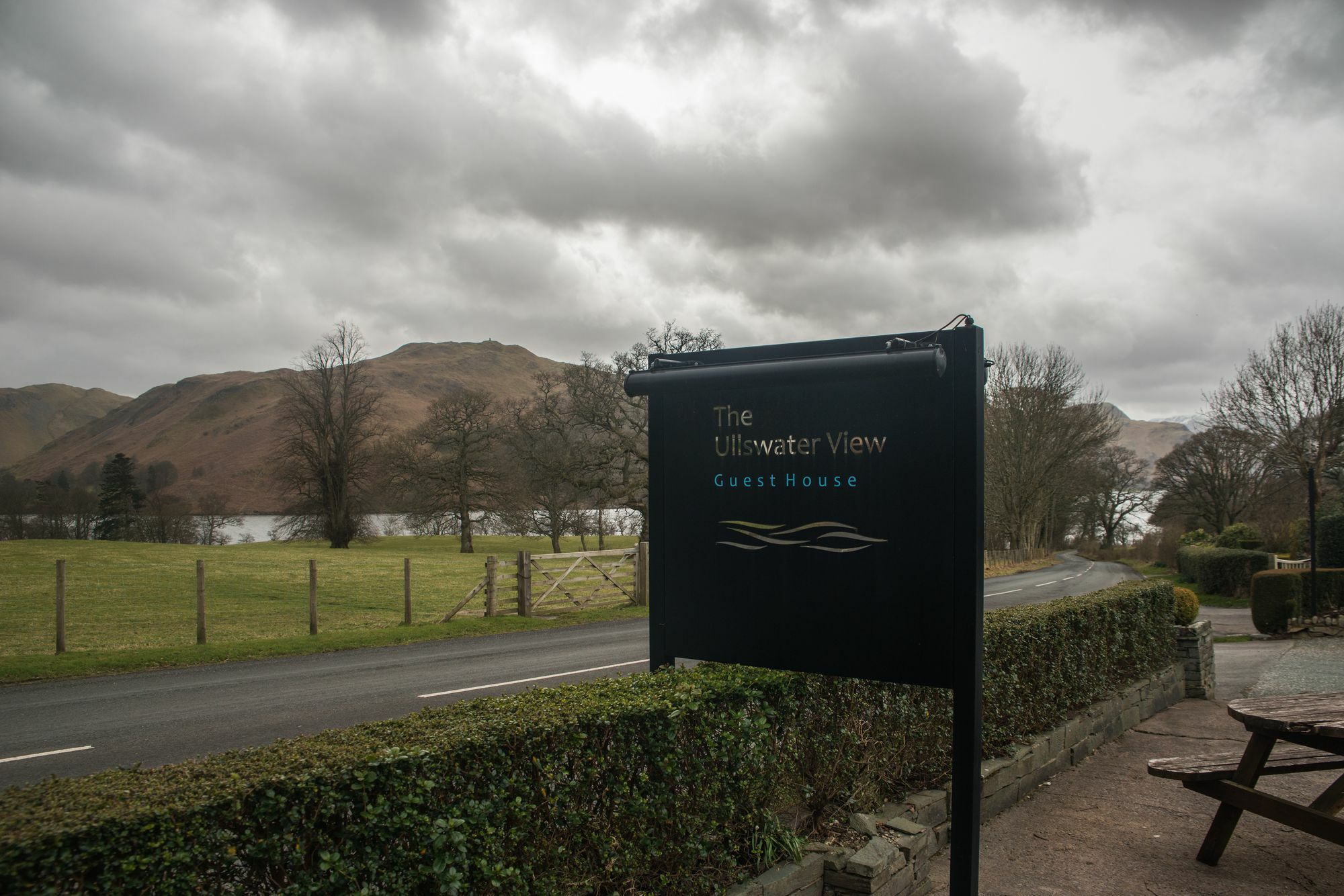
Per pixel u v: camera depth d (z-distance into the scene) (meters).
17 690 10.32
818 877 4.14
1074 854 5.19
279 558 37.66
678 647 4.54
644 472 41.50
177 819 2.28
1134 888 4.68
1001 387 51.91
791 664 4.17
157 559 33.88
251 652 13.12
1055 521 67.25
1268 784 6.64
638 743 3.59
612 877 3.41
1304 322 22.97
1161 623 10.15
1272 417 23.28
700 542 4.48
